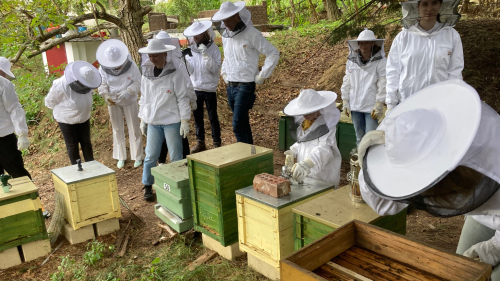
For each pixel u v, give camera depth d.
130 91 5.48
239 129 5.27
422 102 1.56
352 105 4.78
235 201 3.16
